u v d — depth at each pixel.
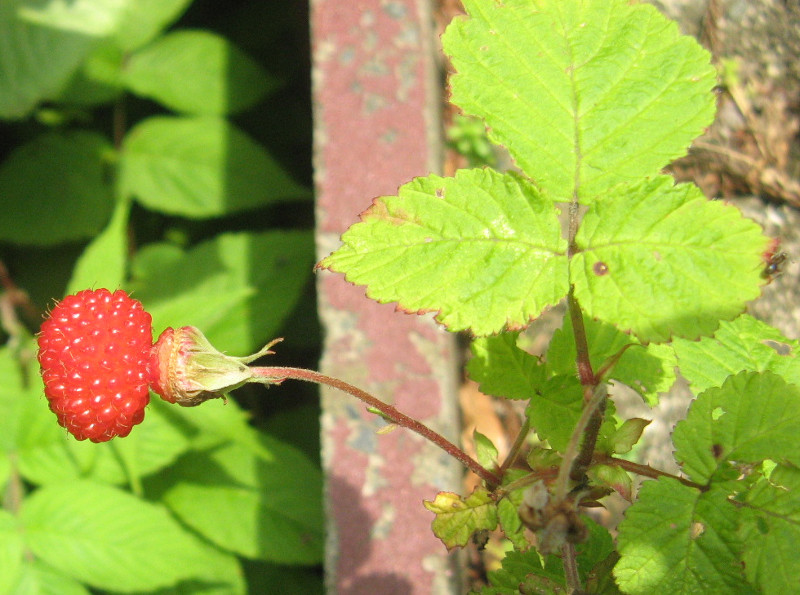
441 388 0.26
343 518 0.25
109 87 0.37
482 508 0.16
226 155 0.36
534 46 0.16
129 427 0.17
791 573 0.14
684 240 0.14
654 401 0.17
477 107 0.16
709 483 0.15
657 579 0.15
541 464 0.16
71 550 0.24
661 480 0.15
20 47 0.33
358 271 0.15
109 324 0.17
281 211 0.41
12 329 0.35
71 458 0.26
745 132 0.31
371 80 0.29
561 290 0.15
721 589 0.15
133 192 0.36
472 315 0.15
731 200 0.31
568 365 0.18
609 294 0.15
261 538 0.27
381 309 0.27
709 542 0.15
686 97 0.15
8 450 0.27
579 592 0.15
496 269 0.15
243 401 0.37
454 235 0.15
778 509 0.15
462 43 0.16
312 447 0.35
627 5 0.16
